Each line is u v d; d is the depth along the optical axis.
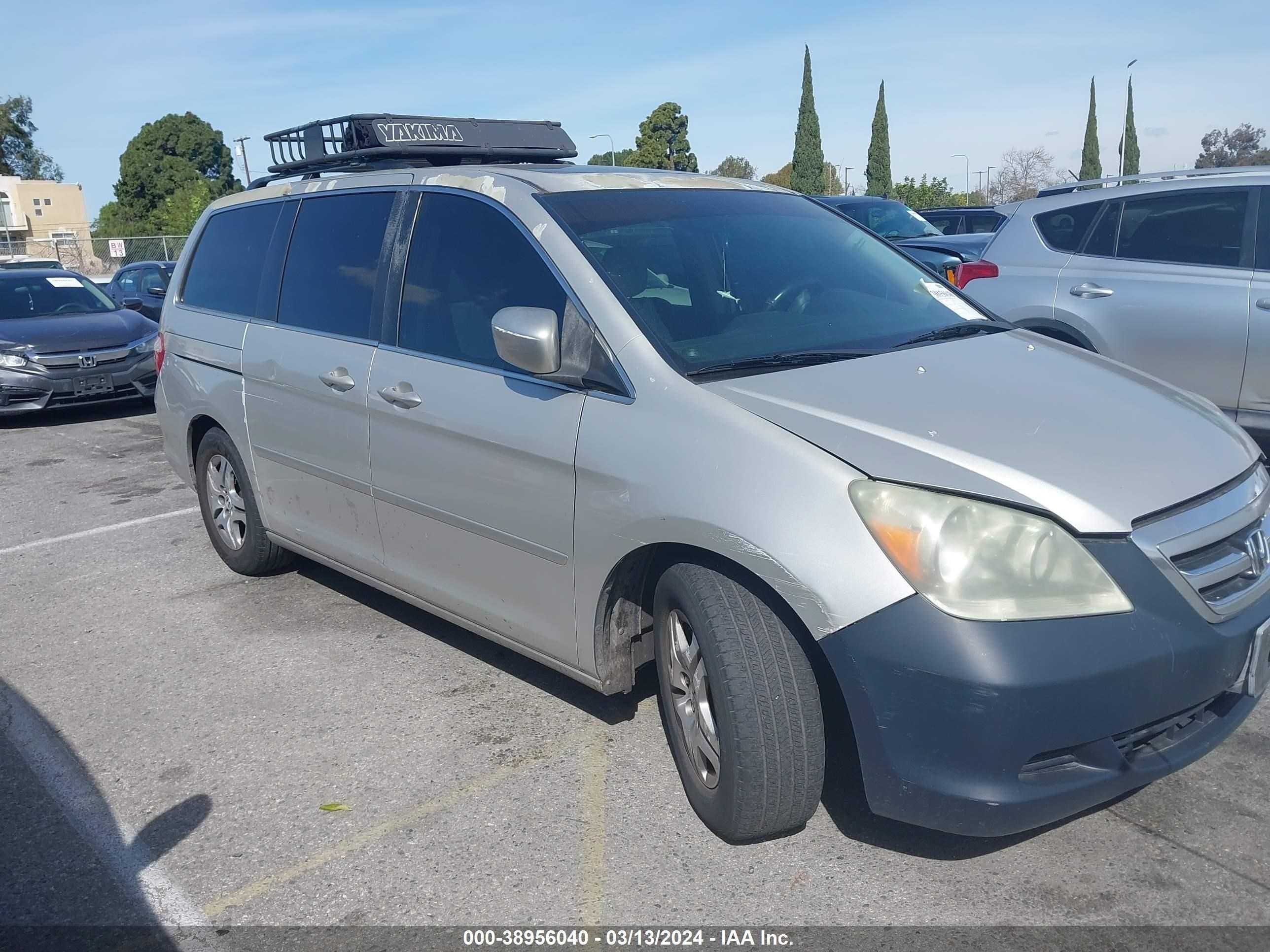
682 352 3.15
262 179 5.40
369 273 4.14
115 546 6.18
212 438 5.18
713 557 2.89
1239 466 2.93
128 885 2.97
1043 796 2.51
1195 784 3.23
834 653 2.59
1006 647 2.45
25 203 69.25
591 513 3.13
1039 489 2.56
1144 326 6.30
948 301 4.01
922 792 2.55
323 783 3.44
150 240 41.09
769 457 2.75
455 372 3.63
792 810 2.84
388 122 4.46
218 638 4.67
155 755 3.68
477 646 4.46
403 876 2.94
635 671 3.39
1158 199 6.38
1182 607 2.58
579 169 4.04
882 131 57.22
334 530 4.41
